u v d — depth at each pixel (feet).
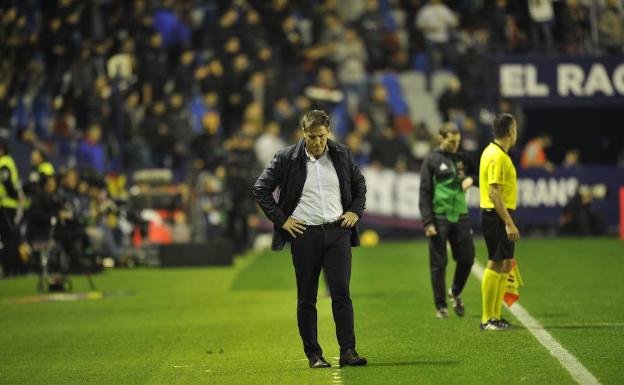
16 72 308.81
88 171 259.39
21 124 312.50
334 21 345.31
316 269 110.11
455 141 148.66
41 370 123.95
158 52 327.88
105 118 311.47
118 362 126.82
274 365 117.50
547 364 108.88
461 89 315.37
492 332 132.05
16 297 203.21
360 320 150.30
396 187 304.30
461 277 149.48
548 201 296.71
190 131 311.27
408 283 197.77
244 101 322.75
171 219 276.00
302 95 336.70
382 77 348.79
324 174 109.09
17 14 323.98
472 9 347.36
